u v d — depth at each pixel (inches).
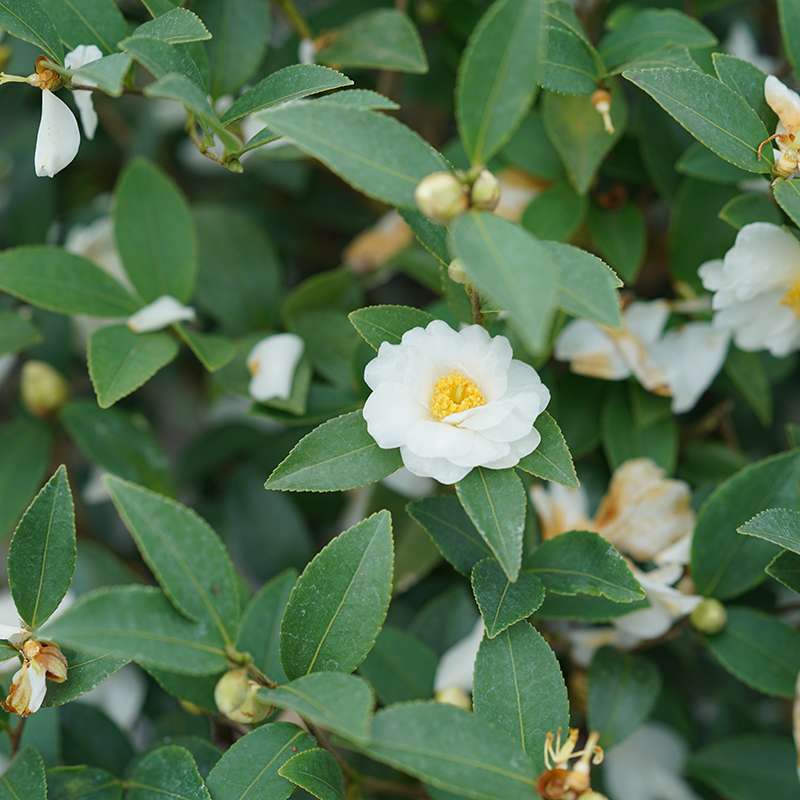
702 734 45.9
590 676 39.9
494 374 35.0
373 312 35.7
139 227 42.9
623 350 41.8
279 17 47.0
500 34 32.8
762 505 38.8
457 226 32.4
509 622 35.5
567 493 40.8
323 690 33.4
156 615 33.4
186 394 49.3
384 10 43.4
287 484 34.8
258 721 35.1
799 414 47.4
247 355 43.0
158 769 36.7
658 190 42.8
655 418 42.3
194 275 43.2
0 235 48.2
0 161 49.1
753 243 38.1
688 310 42.3
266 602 38.4
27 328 43.3
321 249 50.2
